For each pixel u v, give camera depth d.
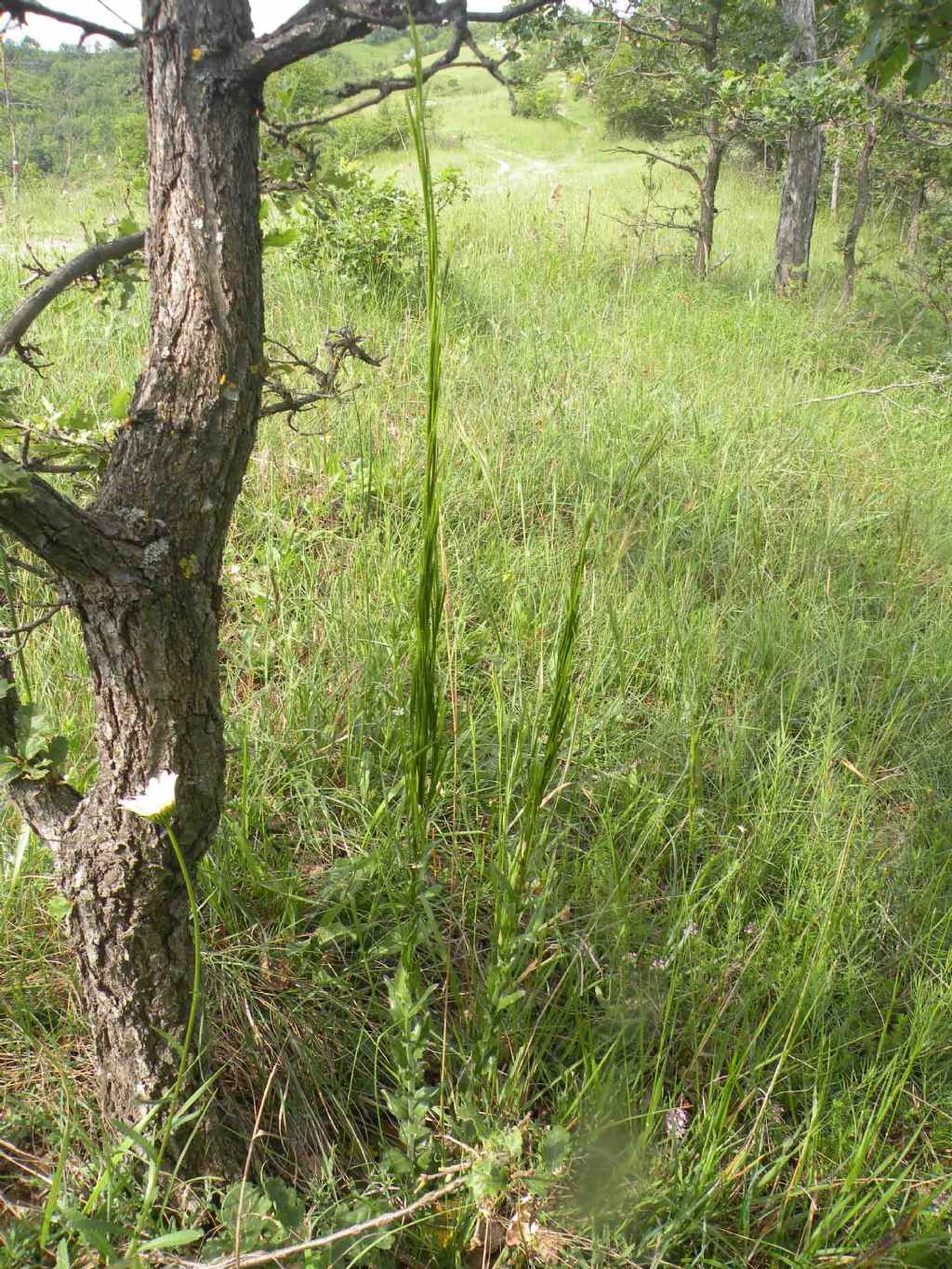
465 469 4.50
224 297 1.51
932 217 11.65
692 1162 2.07
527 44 8.45
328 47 1.43
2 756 1.65
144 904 1.68
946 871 2.80
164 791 1.48
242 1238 1.70
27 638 2.90
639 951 2.33
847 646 3.76
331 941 2.35
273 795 2.76
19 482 1.29
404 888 2.49
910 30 2.20
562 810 2.86
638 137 25.86
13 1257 1.67
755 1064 2.21
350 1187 1.99
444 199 9.25
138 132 6.37
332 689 3.11
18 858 2.22
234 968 2.28
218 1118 1.93
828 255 13.88
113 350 4.95
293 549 3.71
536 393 5.48
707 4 10.09
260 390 1.63
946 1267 1.89
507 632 3.46
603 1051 2.20
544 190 14.49
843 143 11.24
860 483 5.33
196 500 1.57
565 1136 1.78
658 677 3.47
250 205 1.53
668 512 4.45
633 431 5.27
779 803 2.93
